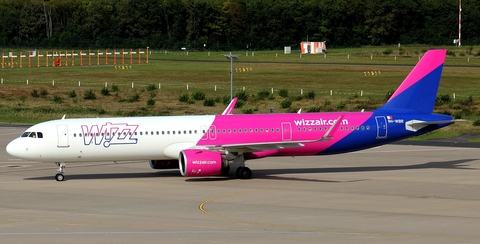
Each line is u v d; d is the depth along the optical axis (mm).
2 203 116938
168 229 93625
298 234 89625
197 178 146875
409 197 120750
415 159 177250
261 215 104312
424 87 156625
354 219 100688
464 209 109125
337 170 158875
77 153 142500
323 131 149875
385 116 153250
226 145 141625
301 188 131875
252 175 151250
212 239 86562
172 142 145000
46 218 102812
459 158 178125
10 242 85938
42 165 172250
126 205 114312
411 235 88812
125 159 146375
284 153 149750
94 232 91812
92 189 132625
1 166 170000
